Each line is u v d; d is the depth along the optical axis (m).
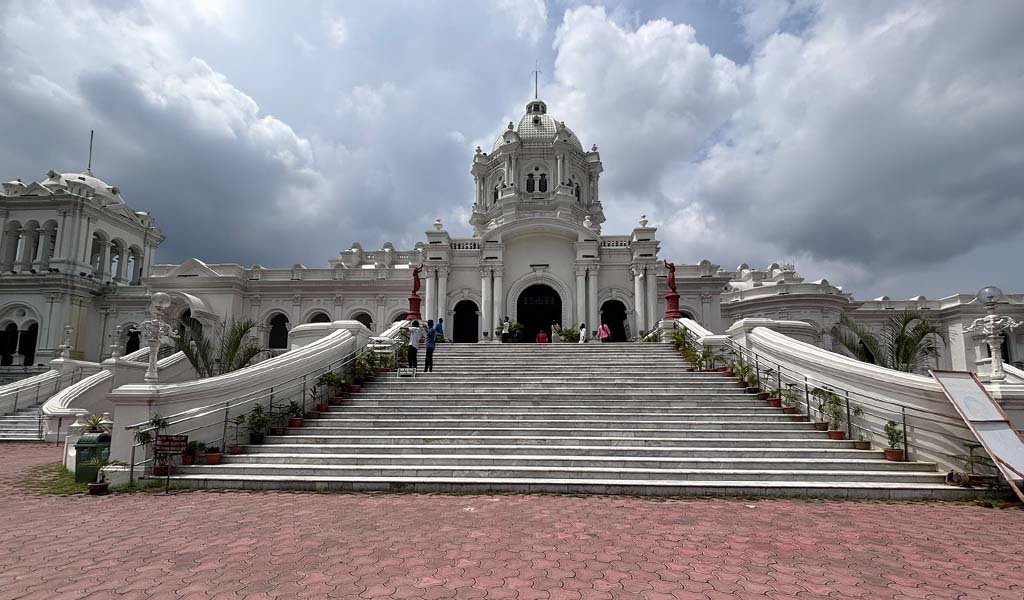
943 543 6.80
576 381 15.16
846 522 7.75
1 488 10.56
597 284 31.53
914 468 10.36
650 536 6.94
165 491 9.83
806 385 12.91
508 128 43.34
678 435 11.80
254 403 12.41
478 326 32.12
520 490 9.55
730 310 42.22
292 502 8.85
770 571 5.71
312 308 38.47
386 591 5.08
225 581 5.36
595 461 10.38
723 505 8.73
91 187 42.00
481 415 12.91
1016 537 7.11
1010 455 9.30
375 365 16.81
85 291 40.00
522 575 5.52
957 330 43.03
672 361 18.11
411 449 11.07
